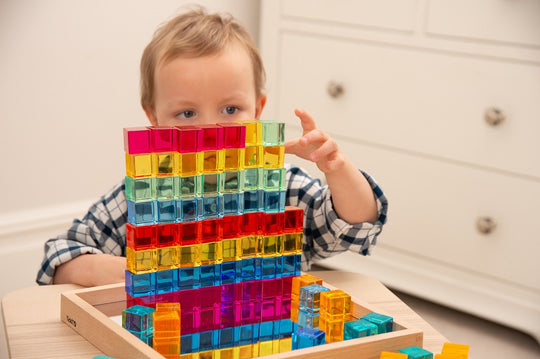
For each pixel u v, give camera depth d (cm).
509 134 149
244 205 73
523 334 163
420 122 162
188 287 71
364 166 174
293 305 76
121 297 77
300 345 67
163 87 103
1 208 163
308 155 97
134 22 177
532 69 143
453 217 161
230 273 74
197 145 68
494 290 159
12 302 83
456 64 154
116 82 177
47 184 170
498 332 163
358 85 170
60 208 173
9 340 71
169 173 68
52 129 168
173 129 67
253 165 73
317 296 72
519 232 152
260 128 72
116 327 67
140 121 185
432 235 165
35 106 163
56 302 83
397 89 164
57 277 95
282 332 73
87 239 103
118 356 65
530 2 141
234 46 105
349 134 175
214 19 111
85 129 174
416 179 166
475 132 154
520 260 153
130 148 66
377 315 71
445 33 154
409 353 65
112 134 180
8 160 161
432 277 168
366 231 99
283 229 75
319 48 176
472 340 158
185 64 101
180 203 69
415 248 169
